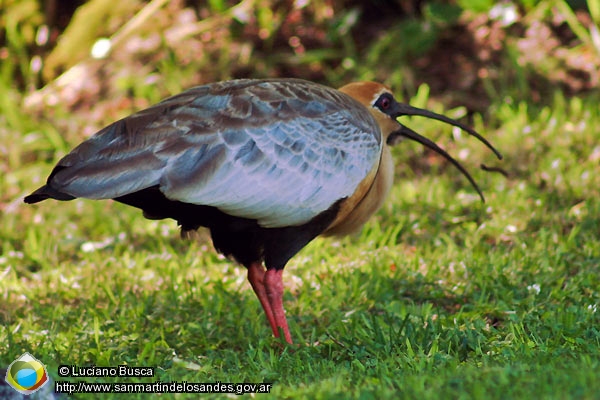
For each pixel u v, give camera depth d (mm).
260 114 9188
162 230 14258
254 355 9211
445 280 11656
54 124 17812
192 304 10930
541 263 11789
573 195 14281
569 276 11617
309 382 8312
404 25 18875
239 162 8969
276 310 9875
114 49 19375
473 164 15719
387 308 10586
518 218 13688
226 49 19094
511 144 15984
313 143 9359
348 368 8773
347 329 10086
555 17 19391
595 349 8680
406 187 15039
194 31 19547
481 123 17078
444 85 18203
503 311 10375
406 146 16375
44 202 15359
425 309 10422
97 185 8641
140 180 8664
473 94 17984
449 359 8672
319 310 10812
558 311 9992
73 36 19562
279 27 19641
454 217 14031
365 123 9992
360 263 12305
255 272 10039
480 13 19359
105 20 19828
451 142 16625
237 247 9898
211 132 8930
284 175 9188
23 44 19922
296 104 9445
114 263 12812
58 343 9625
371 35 19688
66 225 14539
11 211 15055
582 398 6715
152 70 18984
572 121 16719
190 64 18922
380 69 18547
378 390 7555
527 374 7699
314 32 19578
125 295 11422
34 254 13406
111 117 18031
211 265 12633
